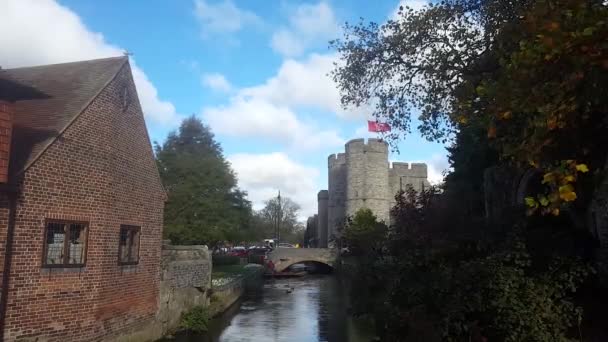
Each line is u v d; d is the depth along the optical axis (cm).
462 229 1048
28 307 1127
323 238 8419
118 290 1459
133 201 1573
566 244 951
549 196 436
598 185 718
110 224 1429
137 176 1608
